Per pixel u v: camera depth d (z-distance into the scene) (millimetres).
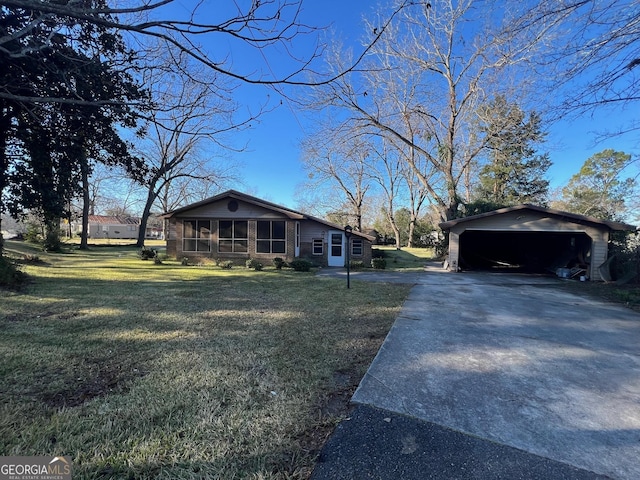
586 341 4629
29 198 7754
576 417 2604
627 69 5352
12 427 2271
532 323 5602
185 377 3162
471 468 1991
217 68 3002
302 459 2057
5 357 3518
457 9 12203
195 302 6762
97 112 6375
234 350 3947
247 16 2779
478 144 19938
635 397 2965
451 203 19969
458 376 3344
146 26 2588
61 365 3369
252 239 16234
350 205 36719
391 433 2346
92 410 2533
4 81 4848
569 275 12484
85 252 20438
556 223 12469
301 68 3170
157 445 2135
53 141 7160
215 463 1992
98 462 1968
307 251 17031
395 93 18562
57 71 4805
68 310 5734
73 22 3773
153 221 60562
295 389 2996
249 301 7023
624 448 2225
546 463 2053
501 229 13305
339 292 8375
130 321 5137
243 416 2520
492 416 2594
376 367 3535
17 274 7895
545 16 5086
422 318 5766
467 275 13211
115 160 8211
